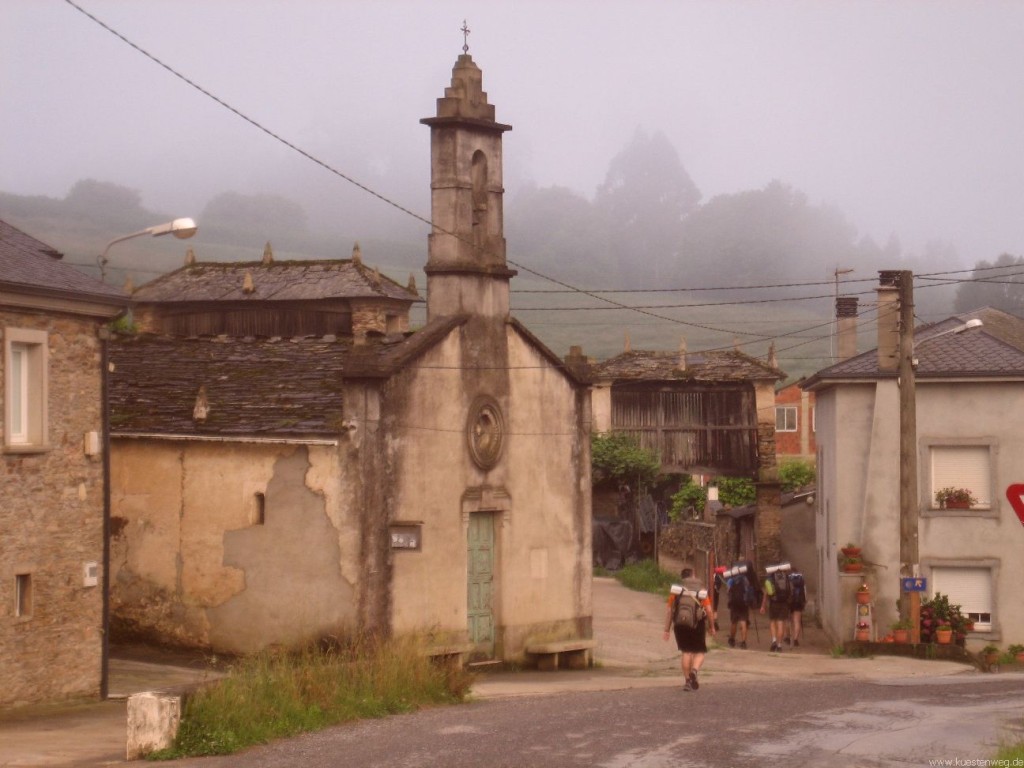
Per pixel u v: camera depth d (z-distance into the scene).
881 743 12.99
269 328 46.53
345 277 46.50
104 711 17.62
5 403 17.31
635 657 26.45
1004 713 15.38
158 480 23.00
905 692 18.02
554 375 25.41
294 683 14.93
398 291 47.25
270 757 12.27
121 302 19.16
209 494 22.56
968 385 29.70
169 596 22.83
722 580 33.94
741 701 16.66
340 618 21.38
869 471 29.94
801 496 39.56
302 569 21.70
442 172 23.61
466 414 23.27
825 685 19.48
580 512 25.91
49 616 18.06
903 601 27.50
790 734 13.56
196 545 22.62
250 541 22.16
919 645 26.94
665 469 48.78
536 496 24.81
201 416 22.61
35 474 17.84
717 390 48.47
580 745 12.78
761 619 35.91
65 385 18.47
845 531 30.27
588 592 25.94
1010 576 29.34
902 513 27.44
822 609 34.28
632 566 45.56
